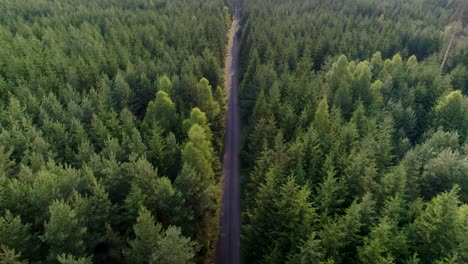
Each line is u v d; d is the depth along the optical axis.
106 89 61.19
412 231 32.94
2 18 103.38
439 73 77.25
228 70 102.75
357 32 105.56
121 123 53.81
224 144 68.69
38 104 55.66
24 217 32.56
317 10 134.88
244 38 113.00
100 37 91.12
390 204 34.53
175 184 38.34
